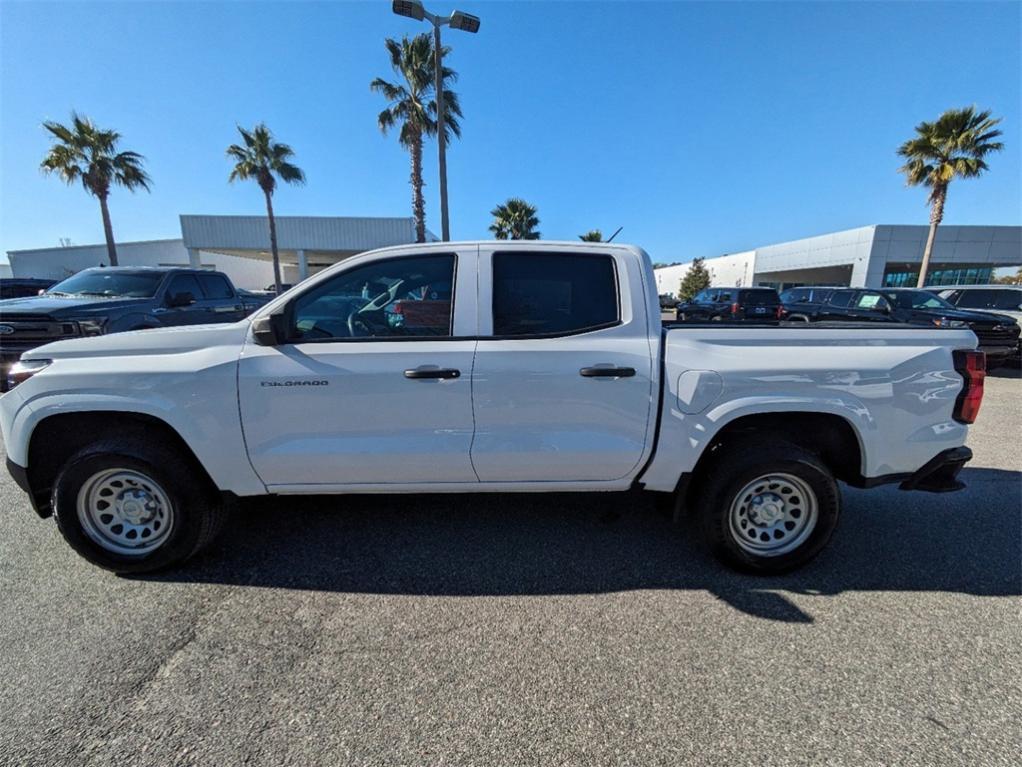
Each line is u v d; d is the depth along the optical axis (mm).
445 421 2615
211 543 3031
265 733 1754
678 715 1834
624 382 2605
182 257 43625
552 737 1743
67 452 2773
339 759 1654
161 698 1901
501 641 2221
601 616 2393
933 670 2057
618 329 2688
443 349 2592
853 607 2469
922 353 2635
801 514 2705
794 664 2088
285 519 3352
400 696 1918
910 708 1868
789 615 2402
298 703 1882
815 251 35094
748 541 2725
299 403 2562
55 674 2012
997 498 3775
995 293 11883
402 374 2559
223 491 2686
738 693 1935
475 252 2719
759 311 15547
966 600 2529
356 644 2201
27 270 40969
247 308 9961
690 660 2109
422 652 2154
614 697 1914
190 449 2598
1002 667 2074
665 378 2611
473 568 2799
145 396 2525
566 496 3732
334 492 2746
